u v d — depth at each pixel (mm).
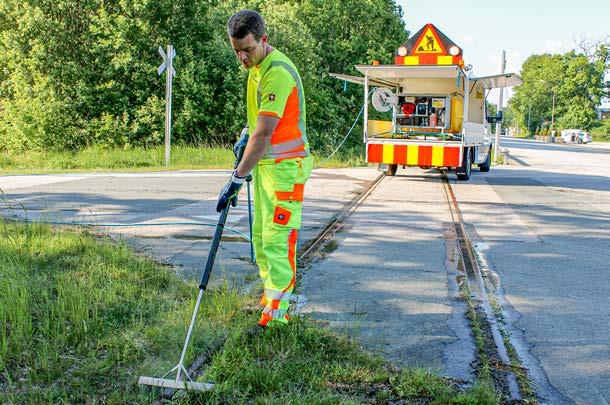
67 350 3535
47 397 2969
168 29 21719
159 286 4848
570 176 16750
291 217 3895
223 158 18438
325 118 25453
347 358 3584
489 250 6934
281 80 3693
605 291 5371
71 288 4398
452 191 12180
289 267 3953
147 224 7426
